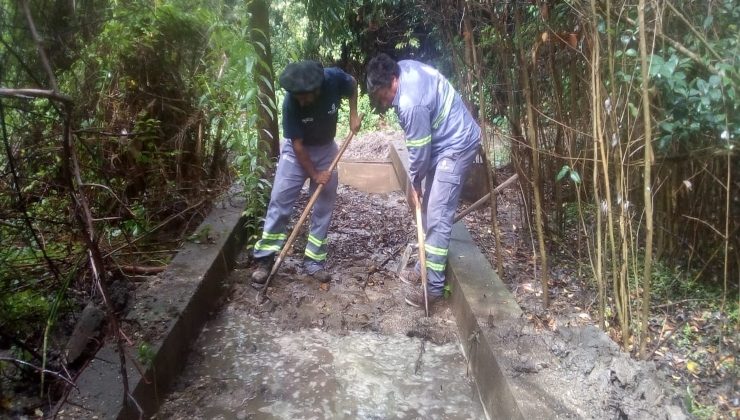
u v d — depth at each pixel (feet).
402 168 22.40
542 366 9.43
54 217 11.21
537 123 14.05
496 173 19.63
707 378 9.74
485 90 16.30
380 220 19.31
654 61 9.45
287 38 29.99
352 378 11.14
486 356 10.21
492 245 15.94
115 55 12.93
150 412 9.49
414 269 14.94
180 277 12.50
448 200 12.94
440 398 10.64
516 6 11.93
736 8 10.06
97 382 8.88
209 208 16.40
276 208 14.17
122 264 13.01
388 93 12.19
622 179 9.95
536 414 8.21
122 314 11.13
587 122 13.28
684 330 11.15
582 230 14.97
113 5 11.64
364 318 13.24
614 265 10.19
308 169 13.76
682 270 13.08
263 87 19.80
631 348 10.55
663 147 10.38
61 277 10.89
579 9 10.87
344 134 31.35
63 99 6.19
